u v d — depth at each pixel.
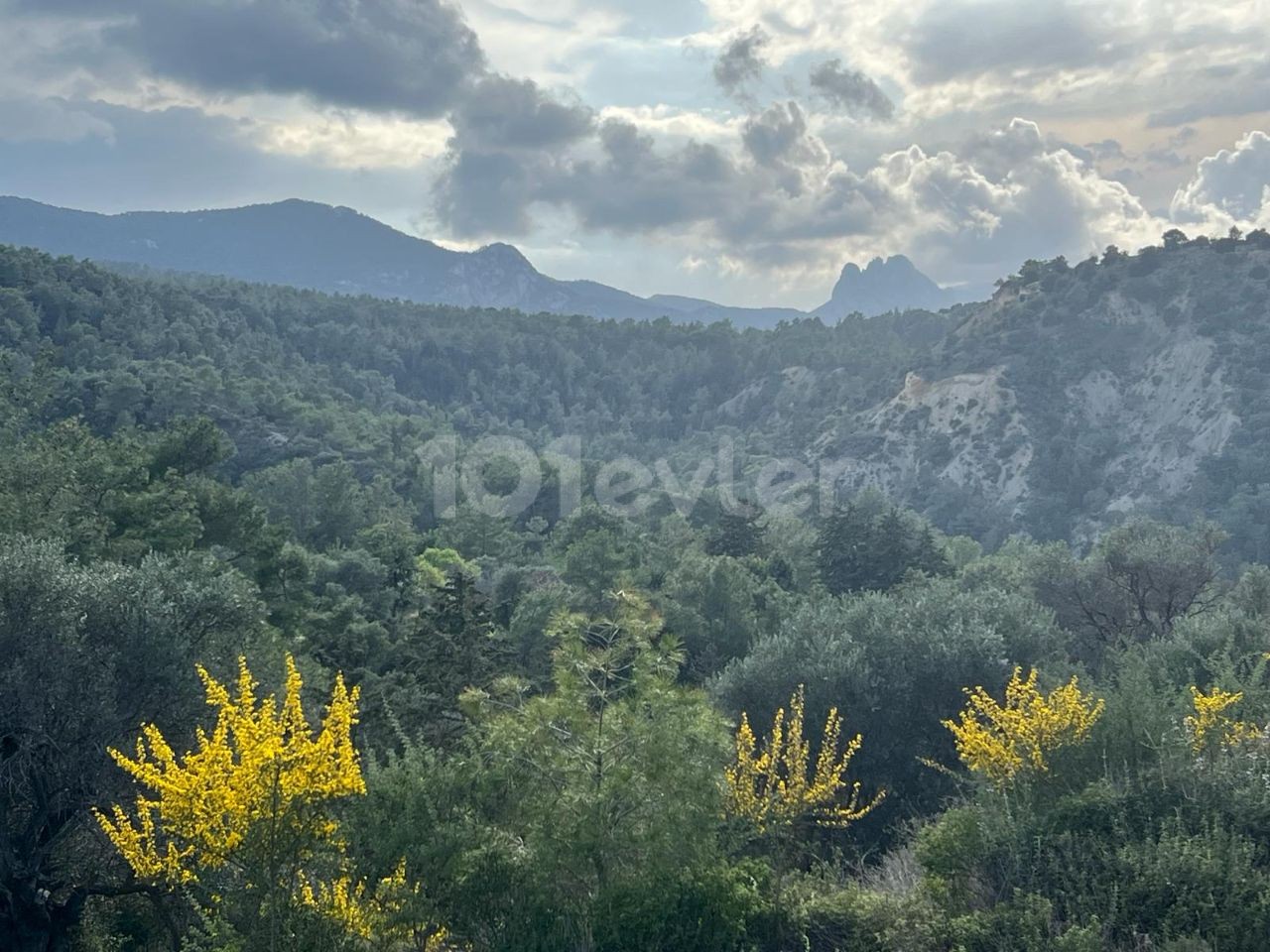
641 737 10.38
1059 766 11.48
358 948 9.32
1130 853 9.31
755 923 10.12
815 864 12.53
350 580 58.09
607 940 9.44
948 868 10.20
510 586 54.12
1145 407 173.62
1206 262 195.50
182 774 8.73
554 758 10.45
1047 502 151.25
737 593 41.72
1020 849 10.02
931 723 19.36
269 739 8.84
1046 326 196.50
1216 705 11.59
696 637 38.19
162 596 16.14
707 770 10.35
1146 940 8.41
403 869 9.69
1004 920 9.09
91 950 14.93
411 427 151.00
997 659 19.86
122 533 34.75
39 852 14.35
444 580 56.06
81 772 14.09
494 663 25.78
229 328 192.75
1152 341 184.50
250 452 110.94
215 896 9.15
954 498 158.75
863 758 18.97
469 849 9.91
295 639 30.58
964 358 194.75
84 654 14.61
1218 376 168.00
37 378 90.12
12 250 154.62
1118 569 31.86
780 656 20.86
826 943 10.10
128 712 15.02
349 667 27.70
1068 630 29.20
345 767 9.05
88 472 36.91
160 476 45.94
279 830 8.76
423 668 24.72
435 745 18.97
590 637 11.51
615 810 10.18
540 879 9.84
